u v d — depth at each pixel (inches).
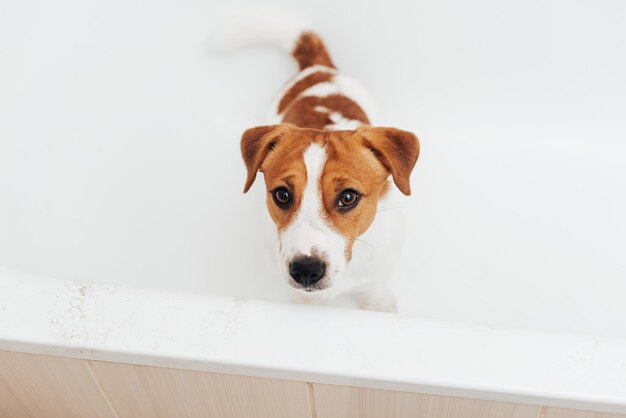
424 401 40.6
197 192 73.9
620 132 73.4
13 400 52.6
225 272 69.6
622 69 68.5
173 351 37.4
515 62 70.4
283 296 67.2
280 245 48.4
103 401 50.1
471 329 37.6
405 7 68.1
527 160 74.7
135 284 68.8
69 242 68.5
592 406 35.6
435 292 68.8
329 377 37.2
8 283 39.6
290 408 46.8
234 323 38.3
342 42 71.7
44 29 67.5
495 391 35.9
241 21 69.4
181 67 74.7
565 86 71.2
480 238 71.5
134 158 74.3
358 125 60.0
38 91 67.5
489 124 75.2
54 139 69.3
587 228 71.8
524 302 68.1
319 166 47.3
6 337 38.1
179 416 51.4
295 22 69.7
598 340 36.9
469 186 74.0
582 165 74.0
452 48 70.4
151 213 72.4
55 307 38.8
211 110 76.6
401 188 49.1
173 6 71.2
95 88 72.3
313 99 63.3
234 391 44.3
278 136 49.4
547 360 36.3
